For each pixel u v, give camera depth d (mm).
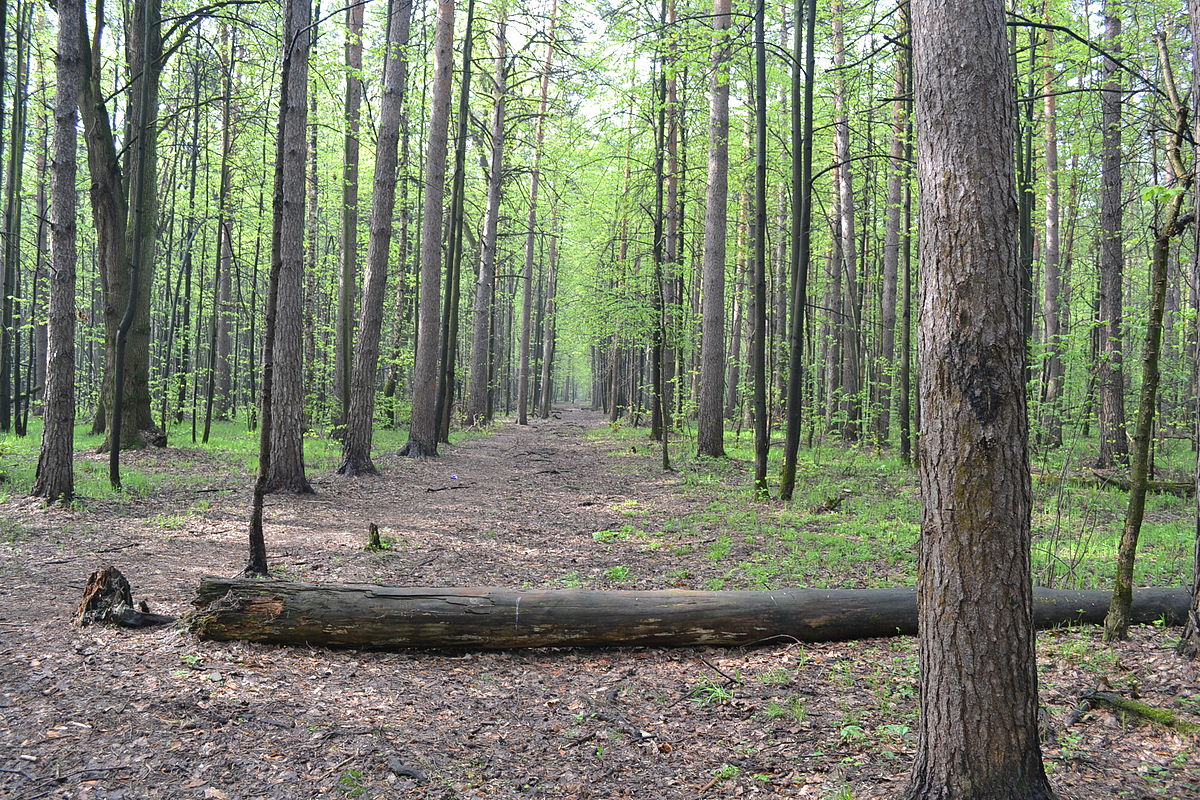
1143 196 5008
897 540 8961
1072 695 4441
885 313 17609
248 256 27453
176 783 3504
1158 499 11570
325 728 4121
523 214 33844
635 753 4027
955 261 2941
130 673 4629
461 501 12328
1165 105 8641
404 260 24062
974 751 2953
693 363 27328
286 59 6488
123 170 15234
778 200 22578
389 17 15445
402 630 5352
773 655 5480
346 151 19656
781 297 23516
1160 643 5148
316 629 5277
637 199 22250
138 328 14977
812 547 8727
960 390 2945
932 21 3037
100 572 5566
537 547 9039
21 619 5477
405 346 24719
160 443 15203
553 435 28094
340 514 10570
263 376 6641
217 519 9562
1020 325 2957
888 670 5051
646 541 9344
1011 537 2939
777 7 14508
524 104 25656
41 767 3553
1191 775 3510
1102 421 13891
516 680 5066
